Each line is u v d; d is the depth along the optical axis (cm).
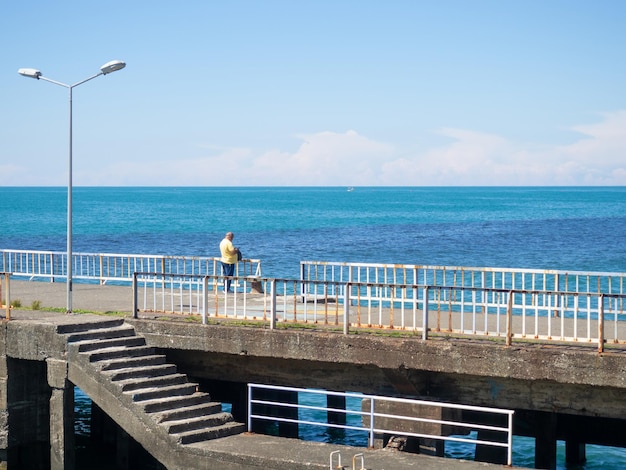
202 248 7100
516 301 3359
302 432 2592
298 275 4728
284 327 1914
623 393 1633
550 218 12488
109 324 2008
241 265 5500
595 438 2133
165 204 18762
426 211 15425
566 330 1967
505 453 1808
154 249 7012
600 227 9931
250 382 1992
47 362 1908
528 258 6238
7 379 1964
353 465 1519
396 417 1689
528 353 1647
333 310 2281
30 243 7512
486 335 1770
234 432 1769
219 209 15962
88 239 8069
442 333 1802
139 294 2658
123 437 2006
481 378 1752
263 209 16100
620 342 1681
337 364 1877
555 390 1691
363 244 7562
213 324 1966
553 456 1981
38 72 2309
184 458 1677
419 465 1553
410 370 1758
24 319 2022
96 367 1836
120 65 2303
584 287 4072
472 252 6756
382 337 1773
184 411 1773
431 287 1784
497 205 18750
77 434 2436
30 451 2012
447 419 1762
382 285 1822
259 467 1602
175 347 1978
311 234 8931
